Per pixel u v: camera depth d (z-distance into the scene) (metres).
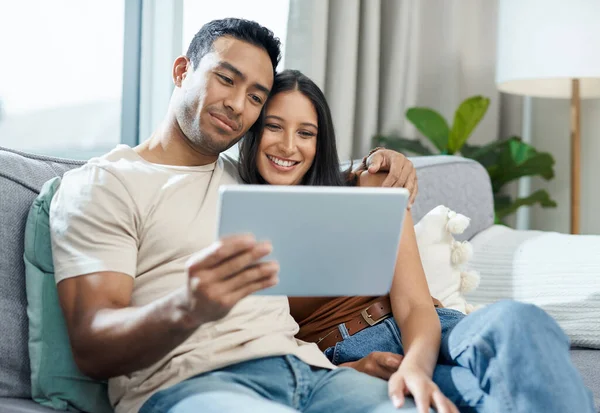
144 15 2.69
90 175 1.32
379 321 1.54
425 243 1.82
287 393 1.25
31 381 1.32
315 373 1.32
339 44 3.05
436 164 2.22
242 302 1.33
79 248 1.25
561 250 2.08
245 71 1.41
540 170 3.23
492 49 3.60
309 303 1.60
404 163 1.62
